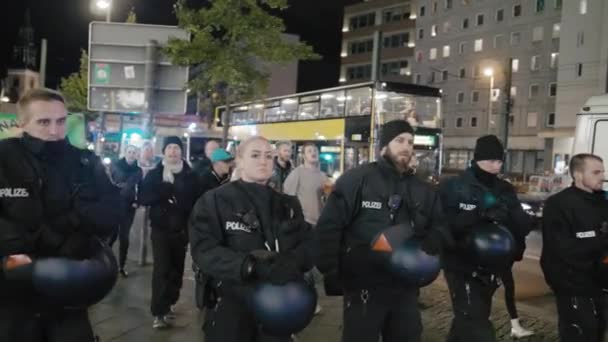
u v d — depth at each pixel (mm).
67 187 2965
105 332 5434
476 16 58406
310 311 3021
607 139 11516
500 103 55375
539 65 52469
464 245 4379
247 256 2951
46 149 2932
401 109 18359
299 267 3131
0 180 2795
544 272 4227
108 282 2971
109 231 3117
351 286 3674
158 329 5574
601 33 44594
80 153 3096
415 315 3672
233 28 10242
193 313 6180
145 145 8727
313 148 6785
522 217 4750
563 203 4098
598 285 4059
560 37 47344
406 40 68312
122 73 9539
